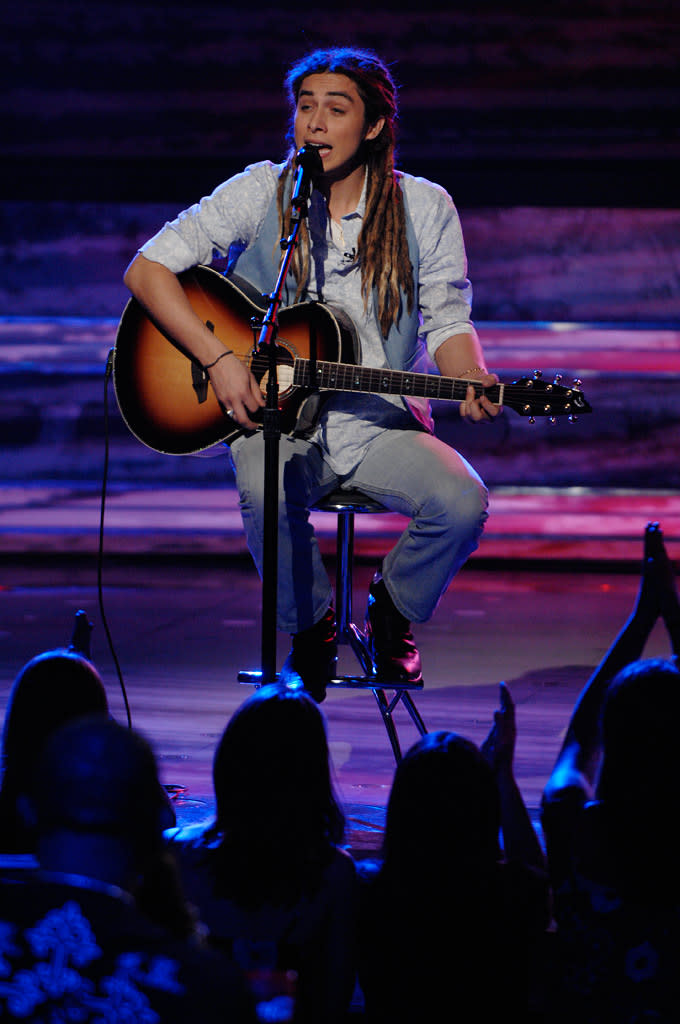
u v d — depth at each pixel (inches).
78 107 1014.4
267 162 456.4
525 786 445.7
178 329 428.8
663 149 987.9
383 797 433.1
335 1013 256.7
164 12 997.8
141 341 451.2
